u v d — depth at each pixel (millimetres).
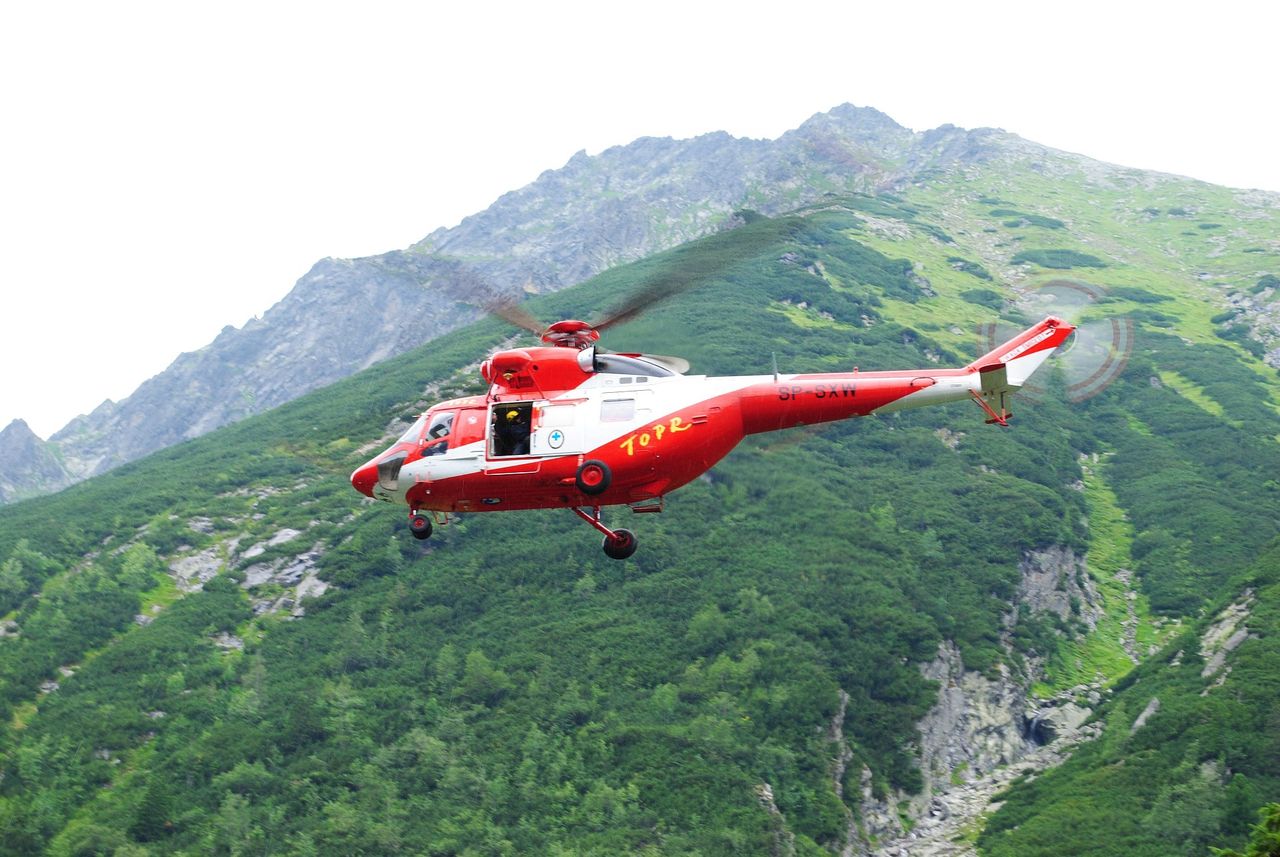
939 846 85688
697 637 108375
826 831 86062
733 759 91812
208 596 125812
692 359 126688
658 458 27531
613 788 89625
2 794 92375
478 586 122875
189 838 87062
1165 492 153000
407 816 88875
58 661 113062
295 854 84875
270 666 112750
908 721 99125
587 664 106812
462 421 28812
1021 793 89250
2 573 128250
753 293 195125
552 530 131250
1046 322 30500
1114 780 83312
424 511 30094
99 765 96188
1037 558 127500
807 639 107562
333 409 187375
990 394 30094
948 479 142625
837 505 129250
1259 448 164500
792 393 28953
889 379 29422
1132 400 188250
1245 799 73188
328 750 98062
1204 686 90250
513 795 90125
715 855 80438
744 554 121625
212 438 191750
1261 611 96062
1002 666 107375
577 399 28141
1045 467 154375
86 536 141875
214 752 97750
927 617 111562
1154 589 130250
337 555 131000
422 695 106125
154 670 110938
